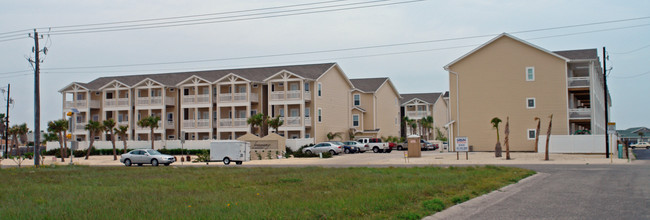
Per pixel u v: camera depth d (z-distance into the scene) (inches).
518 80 2041.1
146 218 426.3
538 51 2018.9
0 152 2876.5
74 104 2691.9
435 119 3563.0
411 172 954.1
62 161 1978.3
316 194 596.7
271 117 2400.3
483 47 2100.1
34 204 528.1
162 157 1569.9
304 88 2383.1
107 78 2819.9
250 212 453.7
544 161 1430.9
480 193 627.8
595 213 465.7
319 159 1803.6
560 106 1978.3
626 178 832.3
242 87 2506.2
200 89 2564.0
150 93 2576.3
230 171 1062.4
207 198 564.1
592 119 1939.0
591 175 904.3
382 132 2928.2
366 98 2834.6
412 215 443.5
